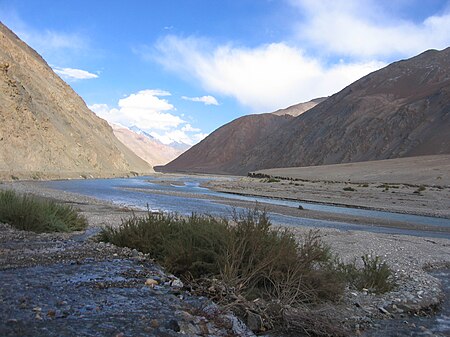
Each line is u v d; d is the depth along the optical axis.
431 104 141.88
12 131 59.81
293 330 6.30
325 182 70.12
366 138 148.75
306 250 8.15
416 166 77.56
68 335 4.48
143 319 5.21
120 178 82.19
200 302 6.35
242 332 5.70
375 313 7.46
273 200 42.41
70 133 79.44
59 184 50.31
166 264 8.05
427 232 23.78
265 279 7.72
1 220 13.09
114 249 9.52
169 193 43.34
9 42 87.12
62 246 9.80
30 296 5.73
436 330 6.84
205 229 8.39
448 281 10.77
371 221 27.05
